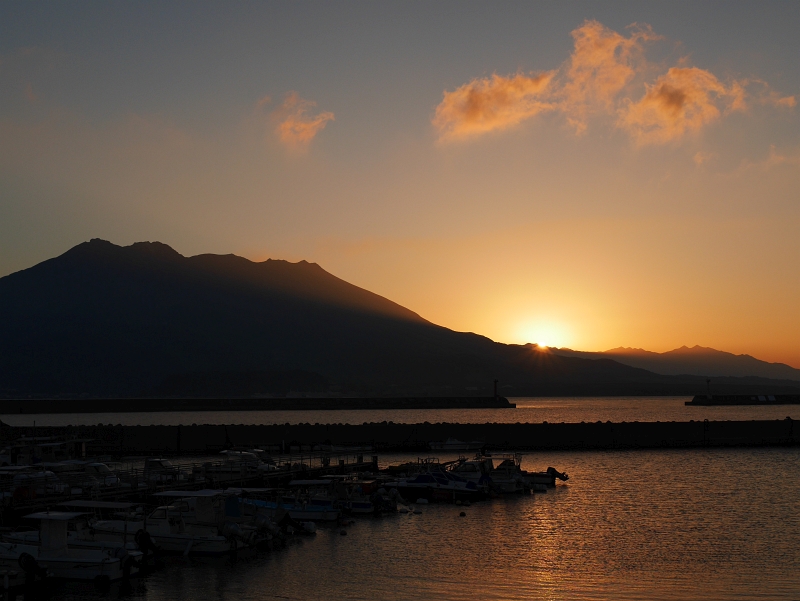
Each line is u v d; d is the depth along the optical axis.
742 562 43.94
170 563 43.38
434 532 52.12
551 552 46.31
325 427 116.94
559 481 77.06
